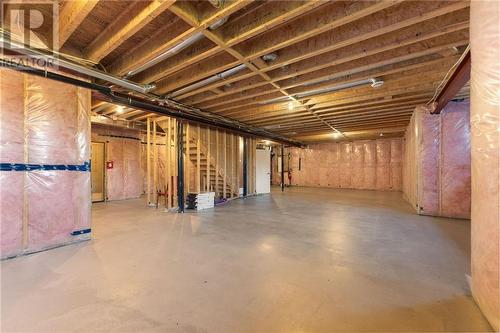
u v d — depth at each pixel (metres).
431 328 1.61
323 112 6.16
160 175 9.33
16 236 2.97
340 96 4.92
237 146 8.38
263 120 7.19
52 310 1.83
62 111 3.40
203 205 6.24
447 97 4.05
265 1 2.43
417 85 4.14
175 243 3.44
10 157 2.96
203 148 6.84
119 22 2.64
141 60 3.16
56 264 2.70
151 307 1.87
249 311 1.82
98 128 7.53
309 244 3.39
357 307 1.87
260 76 3.98
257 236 3.78
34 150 3.14
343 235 3.83
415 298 1.98
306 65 3.46
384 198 8.32
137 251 3.11
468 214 4.95
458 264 2.68
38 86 3.19
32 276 2.40
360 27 2.60
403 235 3.82
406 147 8.37
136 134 8.67
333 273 2.46
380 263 2.71
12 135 2.98
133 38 3.02
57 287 2.18
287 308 1.86
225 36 2.75
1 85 2.90
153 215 5.43
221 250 3.15
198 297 2.01
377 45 2.87
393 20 2.40
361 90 4.70
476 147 1.74
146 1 2.27
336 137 11.01
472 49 1.75
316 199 8.09
